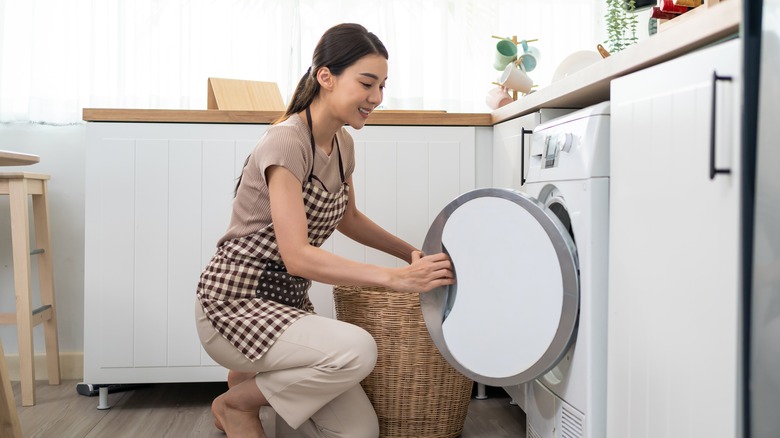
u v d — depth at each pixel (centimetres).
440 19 327
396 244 222
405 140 259
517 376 167
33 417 243
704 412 119
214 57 316
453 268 175
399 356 206
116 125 250
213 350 195
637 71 149
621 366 147
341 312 215
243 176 192
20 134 305
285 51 320
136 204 251
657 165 133
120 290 251
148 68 310
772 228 92
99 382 251
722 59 114
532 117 213
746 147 93
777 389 93
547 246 161
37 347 309
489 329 171
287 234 176
